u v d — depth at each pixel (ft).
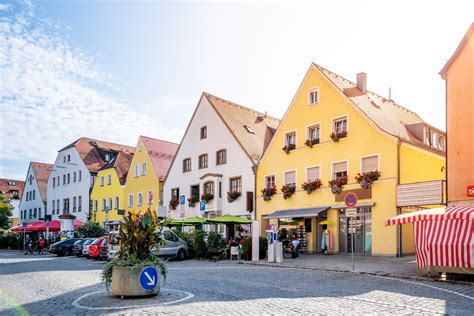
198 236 88.33
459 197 62.39
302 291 40.19
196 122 130.93
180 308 31.37
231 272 59.16
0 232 221.25
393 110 107.24
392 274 53.72
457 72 64.54
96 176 191.21
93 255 95.76
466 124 62.80
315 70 98.78
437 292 39.58
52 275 58.65
